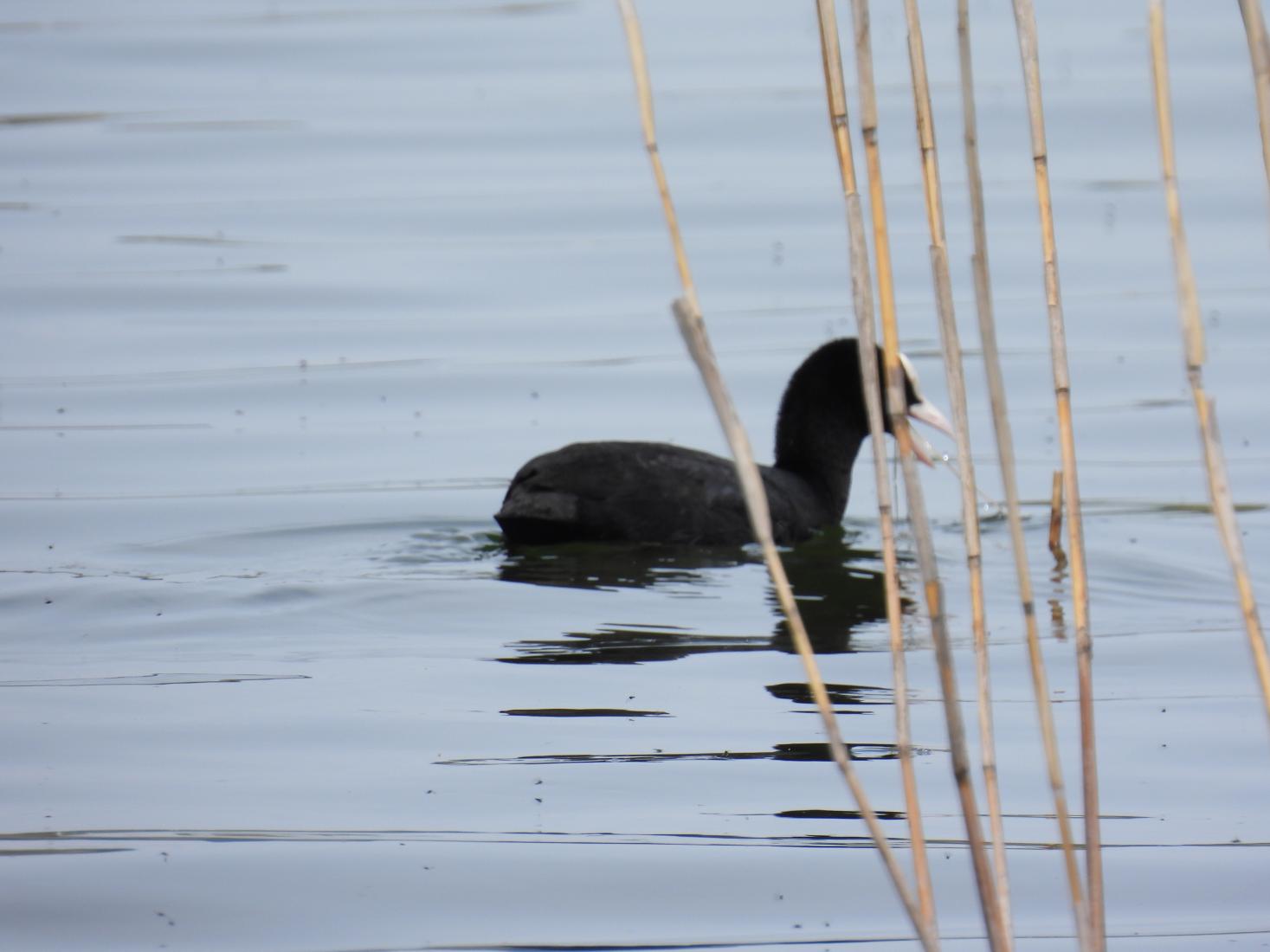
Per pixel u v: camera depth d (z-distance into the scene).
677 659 16.16
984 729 9.04
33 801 12.77
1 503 21.45
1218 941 10.76
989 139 39.44
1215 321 29.05
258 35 49.19
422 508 21.64
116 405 25.61
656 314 30.12
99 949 10.58
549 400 26.27
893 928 11.00
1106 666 16.02
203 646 16.39
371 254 33.00
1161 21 7.93
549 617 17.39
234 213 35.38
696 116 41.28
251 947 10.64
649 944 10.72
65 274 31.53
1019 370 27.42
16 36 48.59
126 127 41.16
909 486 8.38
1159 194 35.78
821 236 33.78
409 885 11.44
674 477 20.59
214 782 13.13
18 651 16.22
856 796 8.45
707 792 13.02
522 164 38.50
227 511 21.30
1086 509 21.88
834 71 8.48
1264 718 14.62
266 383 26.72
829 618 17.58
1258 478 22.73
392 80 45.12
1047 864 11.96
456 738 14.03
